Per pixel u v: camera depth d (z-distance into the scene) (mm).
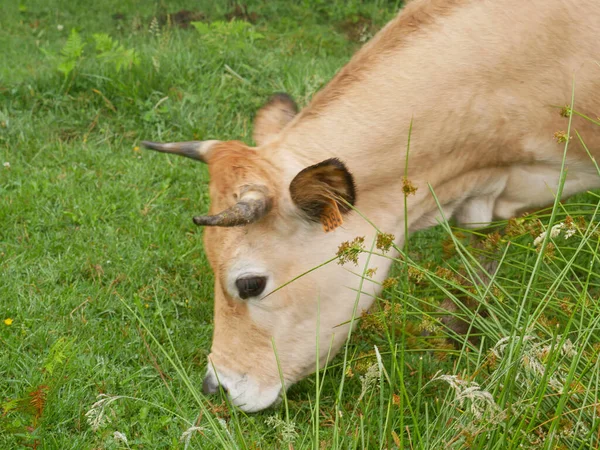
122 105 4129
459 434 2400
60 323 3025
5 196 3568
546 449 2365
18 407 2633
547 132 2879
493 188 2949
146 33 5086
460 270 3150
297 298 2736
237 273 2705
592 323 2533
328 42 5137
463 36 2820
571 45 2834
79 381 2818
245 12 5453
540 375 2457
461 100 2814
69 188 3615
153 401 2805
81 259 3297
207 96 4180
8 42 4957
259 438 2660
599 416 2414
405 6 2938
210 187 2715
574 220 2826
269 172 2705
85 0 5602
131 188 3670
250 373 2768
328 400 2855
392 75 2801
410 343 2850
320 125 2777
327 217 2643
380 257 2793
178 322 3107
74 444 2639
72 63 4148
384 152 2787
